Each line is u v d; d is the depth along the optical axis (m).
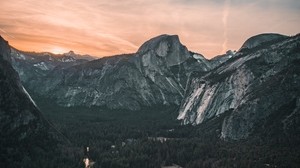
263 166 189.62
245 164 195.88
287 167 186.75
